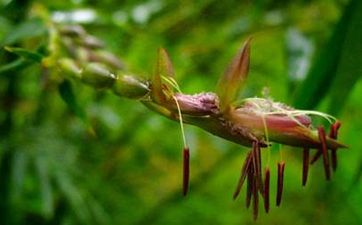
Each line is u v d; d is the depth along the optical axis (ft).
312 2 0.89
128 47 0.87
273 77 0.98
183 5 0.91
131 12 0.85
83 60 0.52
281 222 1.20
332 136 0.41
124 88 0.42
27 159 0.76
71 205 0.82
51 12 0.70
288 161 1.21
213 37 0.95
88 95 0.87
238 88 0.39
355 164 1.08
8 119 0.80
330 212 1.20
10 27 0.66
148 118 0.99
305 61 0.77
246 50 0.39
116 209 1.00
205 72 0.99
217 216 1.13
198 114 0.40
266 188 0.39
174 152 1.08
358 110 1.07
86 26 0.80
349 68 0.63
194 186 1.07
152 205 1.07
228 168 1.19
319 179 1.17
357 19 0.62
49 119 0.89
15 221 0.83
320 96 0.65
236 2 0.93
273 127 0.39
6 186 0.78
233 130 0.40
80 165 0.88
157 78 0.40
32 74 0.85
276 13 0.91
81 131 0.92
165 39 0.93
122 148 1.00
